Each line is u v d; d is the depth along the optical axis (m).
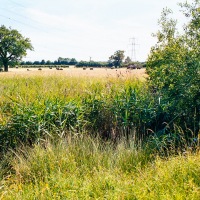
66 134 5.93
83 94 7.73
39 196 3.54
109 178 3.81
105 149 5.18
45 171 4.28
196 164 3.93
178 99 6.08
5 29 76.38
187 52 6.32
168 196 3.26
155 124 6.32
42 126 5.74
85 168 4.41
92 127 6.44
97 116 6.60
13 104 6.68
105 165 4.51
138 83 9.02
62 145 5.09
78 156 4.89
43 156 4.67
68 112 6.18
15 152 5.25
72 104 6.51
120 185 3.67
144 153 4.91
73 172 4.27
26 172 4.41
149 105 6.27
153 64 8.23
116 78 10.96
